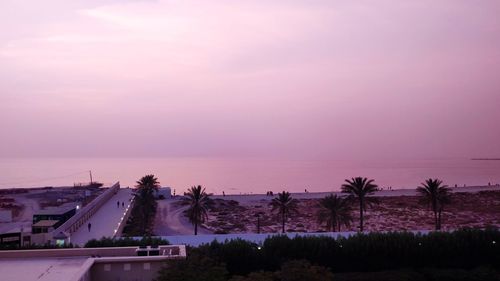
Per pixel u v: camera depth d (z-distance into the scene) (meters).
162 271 28.52
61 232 56.84
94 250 33.56
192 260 29.11
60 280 26.88
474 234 47.19
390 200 125.25
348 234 51.62
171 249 34.47
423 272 44.41
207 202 76.06
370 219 95.38
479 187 168.88
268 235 50.62
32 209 111.88
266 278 28.64
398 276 43.31
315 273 29.91
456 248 46.12
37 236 54.41
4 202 126.88
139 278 31.06
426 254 45.72
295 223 92.12
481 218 96.94
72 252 33.31
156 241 42.97
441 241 46.28
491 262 46.25
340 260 44.75
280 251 43.47
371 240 45.69
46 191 162.62
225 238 48.72
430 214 102.06
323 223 89.69
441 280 43.09
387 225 88.38
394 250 45.47
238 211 109.06
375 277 43.09
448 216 99.44
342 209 70.81
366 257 45.06
